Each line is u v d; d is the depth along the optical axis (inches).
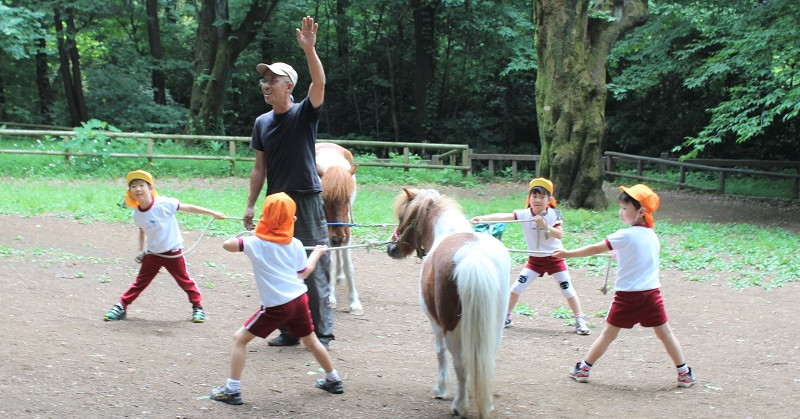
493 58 1023.0
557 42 592.7
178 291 298.8
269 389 189.6
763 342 251.0
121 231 405.7
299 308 180.1
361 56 1177.4
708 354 237.5
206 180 647.1
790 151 956.0
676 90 1031.6
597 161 591.5
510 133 1106.7
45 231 388.2
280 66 217.0
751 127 542.0
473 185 724.0
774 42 546.0
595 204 589.3
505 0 964.0
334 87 1181.1
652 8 775.1
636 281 196.9
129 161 676.7
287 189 219.6
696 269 374.0
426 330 267.1
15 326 226.7
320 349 185.3
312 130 221.6
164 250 249.1
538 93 617.0
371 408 177.5
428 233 193.0
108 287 291.3
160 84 1084.5
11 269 301.6
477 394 152.6
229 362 212.7
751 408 182.7
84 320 242.8
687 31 761.0
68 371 190.4
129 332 234.2
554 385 202.2
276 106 219.9
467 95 1165.1
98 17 1034.7
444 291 161.2
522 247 408.5
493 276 153.2
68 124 1077.8
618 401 187.9
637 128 1028.5
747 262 385.4
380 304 302.5
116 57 1113.4
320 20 1170.6
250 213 231.9
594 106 590.9
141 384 185.9
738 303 308.2
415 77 1053.2
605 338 203.0
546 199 257.6
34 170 620.7
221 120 938.1
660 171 860.6
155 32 1062.4
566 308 306.2
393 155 787.4
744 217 574.9
